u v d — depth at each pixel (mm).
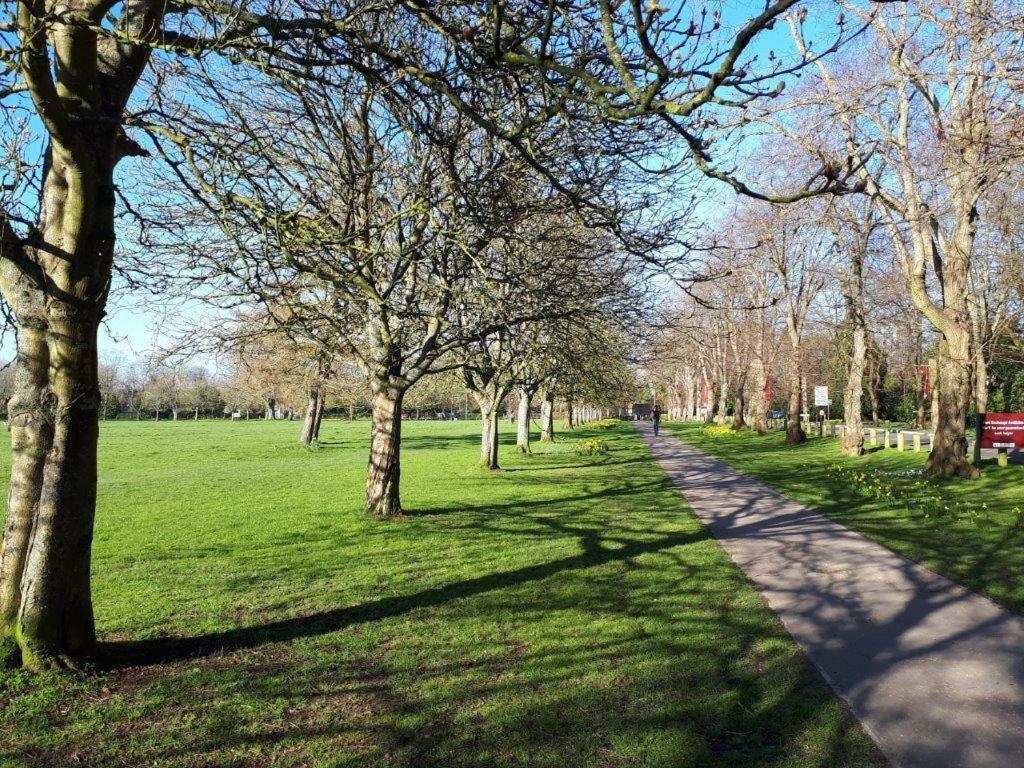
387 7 5559
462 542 10031
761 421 39688
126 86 5234
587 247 10383
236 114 7605
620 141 7992
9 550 4953
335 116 8961
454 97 5117
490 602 6855
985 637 5617
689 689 4645
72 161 4512
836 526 10891
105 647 5426
